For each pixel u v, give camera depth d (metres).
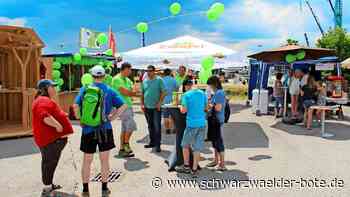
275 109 14.52
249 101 20.69
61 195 5.30
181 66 10.50
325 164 7.00
